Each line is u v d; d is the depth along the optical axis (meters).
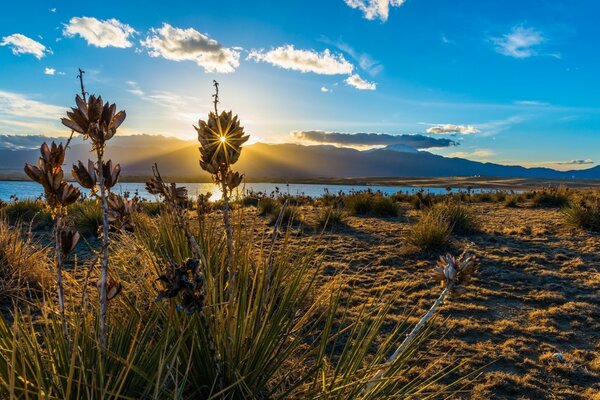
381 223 11.20
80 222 8.08
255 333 2.13
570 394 3.38
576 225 10.31
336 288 4.09
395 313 4.79
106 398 1.58
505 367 3.77
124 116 1.41
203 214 3.29
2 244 4.94
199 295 1.49
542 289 5.93
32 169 1.37
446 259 2.33
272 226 9.24
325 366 2.19
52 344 1.77
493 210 14.69
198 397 1.97
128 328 1.93
